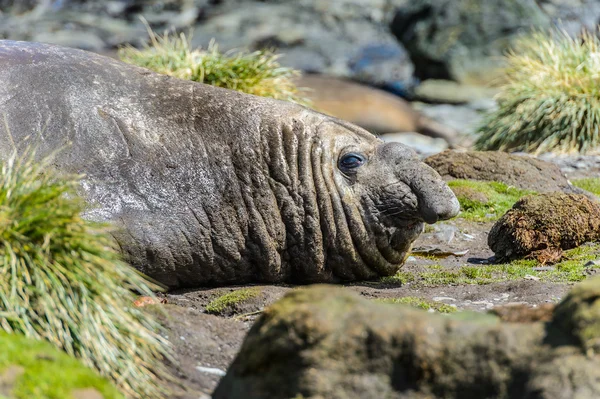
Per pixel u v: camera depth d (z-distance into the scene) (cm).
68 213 1933
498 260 3161
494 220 3759
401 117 9162
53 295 1817
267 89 4556
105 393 1539
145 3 11431
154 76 2780
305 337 1466
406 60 11212
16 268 1839
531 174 4147
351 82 10319
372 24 11900
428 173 2720
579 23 9688
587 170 4719
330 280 2770
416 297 2514
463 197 3900
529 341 1428
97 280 1881
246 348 1552
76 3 11369
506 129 5394
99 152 2505
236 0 11900
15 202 1941
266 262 2669
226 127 2680
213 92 2773
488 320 1538
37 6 11206
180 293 2598
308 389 1435
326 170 2703
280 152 2689
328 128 2777
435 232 3547
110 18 11212
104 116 2567
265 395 1480
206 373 1862
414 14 10212
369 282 2797
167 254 2512
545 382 1359
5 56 2597
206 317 2108
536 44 6169
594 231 3183
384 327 1450
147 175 2528
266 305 2406
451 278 2814
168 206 2527
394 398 1427
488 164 4228
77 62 2672
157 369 1833
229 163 2634
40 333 1795
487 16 9844
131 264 2467
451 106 9562
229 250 2617
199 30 11150
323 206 2683
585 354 1376
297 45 11206
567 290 2520
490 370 1410
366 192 2714
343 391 1434
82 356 1759
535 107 5284
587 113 5162
